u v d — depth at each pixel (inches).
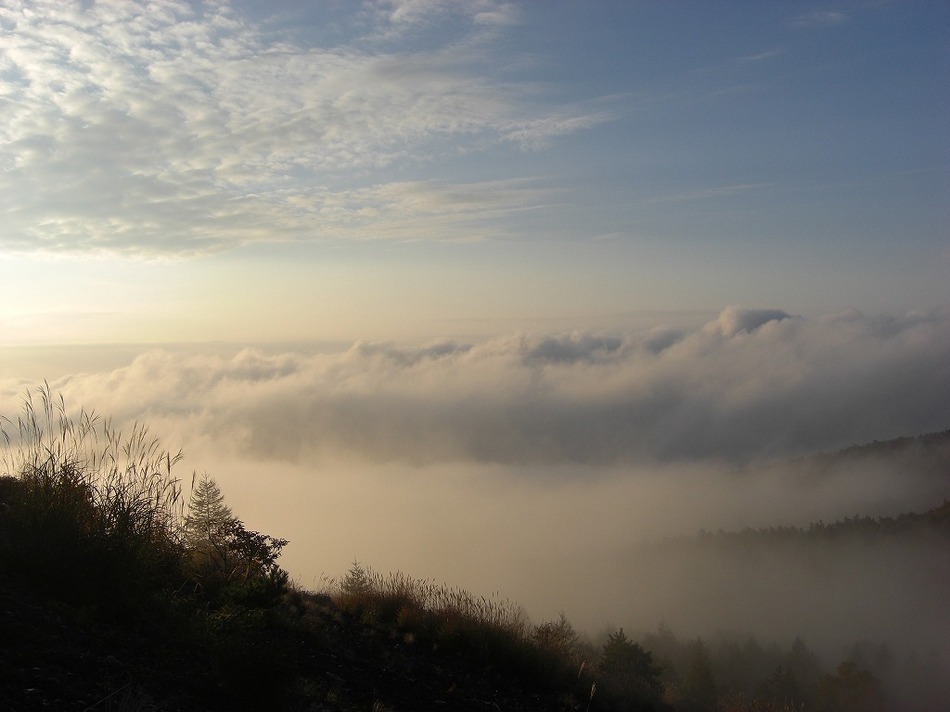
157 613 220.1
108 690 163.9
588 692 326.3
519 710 270.5
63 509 219.3
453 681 282.2
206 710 173.3
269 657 193.9
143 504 235.9
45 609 193.0
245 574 283.7
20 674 156.1
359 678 249.3
